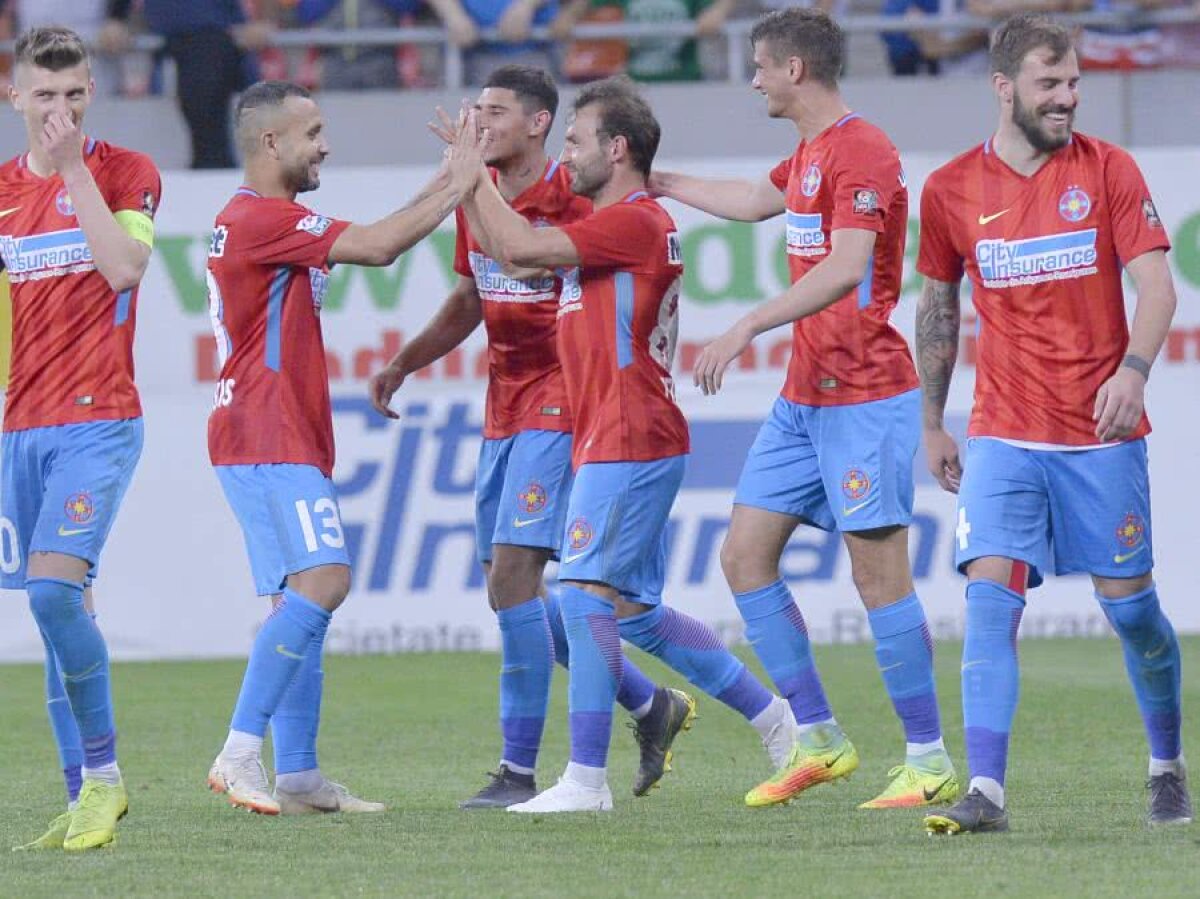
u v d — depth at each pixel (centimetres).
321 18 4416
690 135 4303
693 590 3794
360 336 3772
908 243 3756
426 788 2314
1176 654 1852
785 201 2225
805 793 2198
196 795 2258
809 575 3825
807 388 2084
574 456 2044
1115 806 1991
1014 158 1817
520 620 2159
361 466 3791
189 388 3788
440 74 4444
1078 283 1784
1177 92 4250
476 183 1989
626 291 1989
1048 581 3866
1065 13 4441
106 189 1873
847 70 4519
